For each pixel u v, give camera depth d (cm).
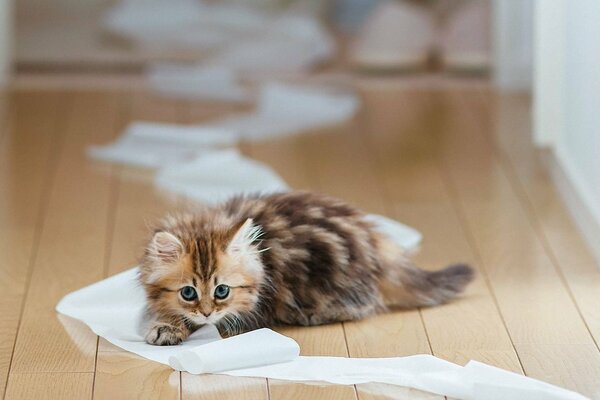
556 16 472
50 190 440
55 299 336
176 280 292
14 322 319
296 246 310
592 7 402
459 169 467
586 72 414
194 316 293
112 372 287
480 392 268
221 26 662
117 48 652
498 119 537
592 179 402
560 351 302
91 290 328
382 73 619
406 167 470
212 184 445
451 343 306
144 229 396
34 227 399
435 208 421
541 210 416
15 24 683
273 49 639
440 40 625
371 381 279
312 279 312
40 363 293
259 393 275
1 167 466
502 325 318
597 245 376
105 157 480
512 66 584
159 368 288
